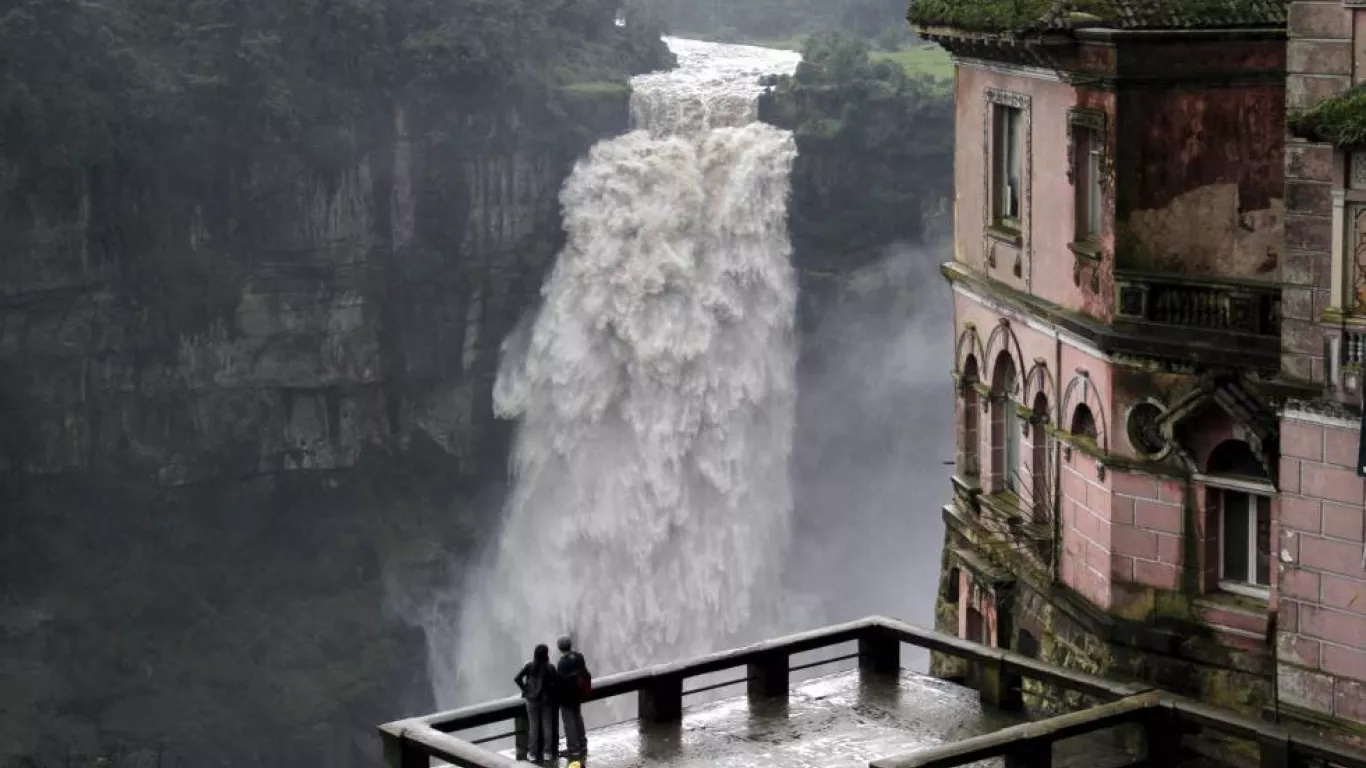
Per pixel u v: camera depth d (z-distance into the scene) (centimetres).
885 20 15912
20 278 11219
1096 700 3709
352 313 12175
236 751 11719
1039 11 3806
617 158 12394
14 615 11719
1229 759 3534
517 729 3450
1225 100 3662
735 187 12331
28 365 11450
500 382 12656
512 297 12562
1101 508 3831
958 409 4550
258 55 11538
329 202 11881
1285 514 3391
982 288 4309
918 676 3822
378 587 12456
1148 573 3759
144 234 11488
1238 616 3638
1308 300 3344
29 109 10888
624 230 12362
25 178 11062
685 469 12512
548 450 12612
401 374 12406
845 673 3841
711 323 12425
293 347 12081
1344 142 3123
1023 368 4150
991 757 3231
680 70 13475
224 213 11681
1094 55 3738
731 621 12581
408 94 11938
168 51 11594
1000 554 4294
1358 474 3269
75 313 11475
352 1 11769
